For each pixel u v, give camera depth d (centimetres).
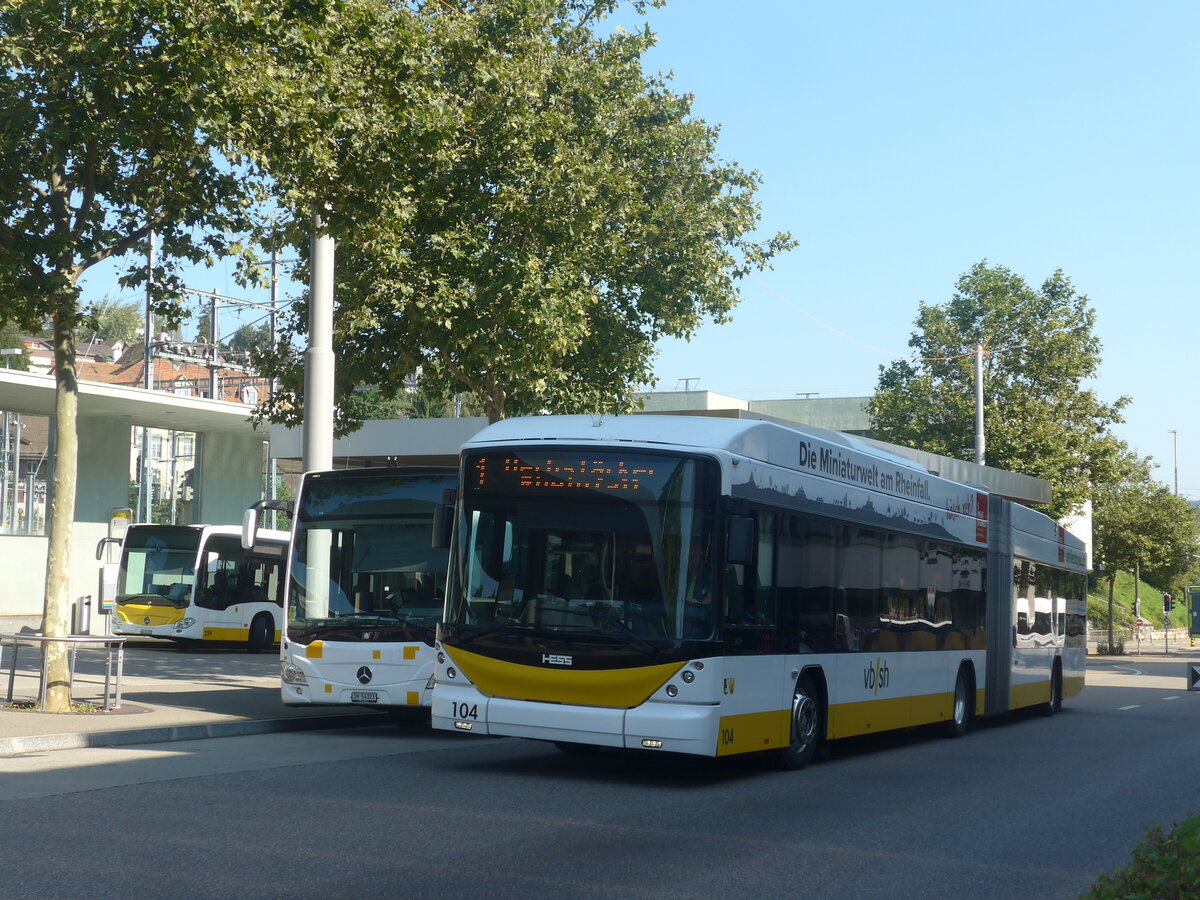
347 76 1548
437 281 1978
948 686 1761
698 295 2359
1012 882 801
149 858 755
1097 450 4975
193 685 2047
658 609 1131
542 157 2034
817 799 1122
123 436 4419
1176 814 1108
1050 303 5203
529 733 1151
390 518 1572
